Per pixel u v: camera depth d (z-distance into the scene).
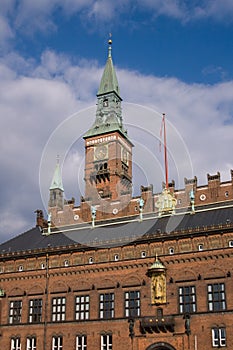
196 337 55.72
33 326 66.00
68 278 66.38
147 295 60.38
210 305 56.66
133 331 59.22
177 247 60.88
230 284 56.22
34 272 68.94
